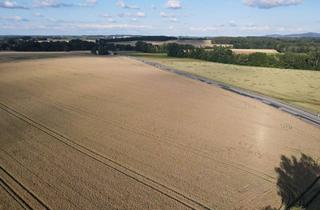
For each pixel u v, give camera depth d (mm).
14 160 23250
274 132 31969
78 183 20219
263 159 25266
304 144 29078
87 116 34469
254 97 48656
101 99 42250
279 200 19391
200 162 24047
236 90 53906
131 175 21531
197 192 19766
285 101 47344
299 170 23688
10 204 17688
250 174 22531
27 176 20891
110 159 23938
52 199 18312
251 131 31859
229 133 30891
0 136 27969
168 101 42562
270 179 21984
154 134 29594
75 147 26000
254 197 19547
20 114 34594
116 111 36719
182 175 21859
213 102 43281
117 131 30062
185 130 31062
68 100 41188
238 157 25344
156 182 20734
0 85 49719
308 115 39625
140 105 39844
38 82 52844
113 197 18766
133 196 18953
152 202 18406
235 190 20266
